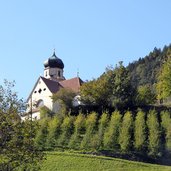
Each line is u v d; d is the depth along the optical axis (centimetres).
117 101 11900
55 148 9694
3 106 4347
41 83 14662
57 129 10362
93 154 9181
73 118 10775
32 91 14812
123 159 8738
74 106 12356
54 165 8062
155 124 9569
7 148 4150
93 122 10294
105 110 11719
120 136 9494
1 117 4247
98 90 12138
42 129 10175
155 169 7525
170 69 13100
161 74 13450
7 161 4131
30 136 4291
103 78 12381
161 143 9219
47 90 14362
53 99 12912
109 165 8069
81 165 8088
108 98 12100
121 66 12694
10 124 4241
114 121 9981
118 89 12050
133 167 8000
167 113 10425
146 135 9450
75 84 14612
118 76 12331
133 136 9531
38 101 14462
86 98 12206
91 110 12062
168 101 12900
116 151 9250
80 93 12344
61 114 12019
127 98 11994
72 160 8294
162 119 10131
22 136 4250
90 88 12231
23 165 4312
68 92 12688
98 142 9500
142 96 12162
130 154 9081
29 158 4219
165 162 8769
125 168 7875
